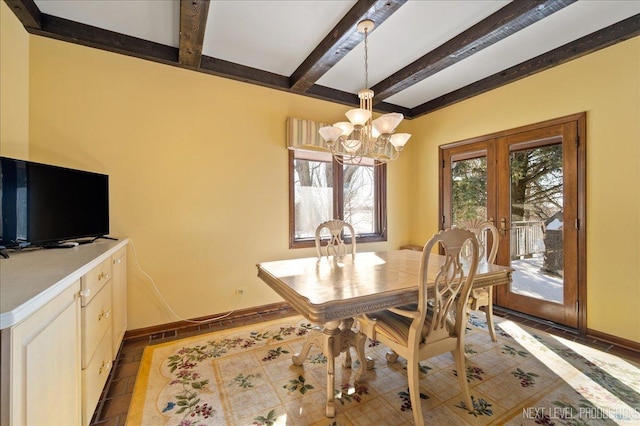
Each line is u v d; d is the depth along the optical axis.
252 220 3.02
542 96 2.78
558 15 2.14
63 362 1.09
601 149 2.40
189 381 1.81
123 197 2.44
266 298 3.09
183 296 2.68
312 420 1.48
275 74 3.08
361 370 1.81
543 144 2.78
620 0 1.99
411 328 1.43
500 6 2.06
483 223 2.52
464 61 2.83
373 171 4.06
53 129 2.20
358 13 2.02
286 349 2.23
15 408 0.79
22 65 2.04
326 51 2.42
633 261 2.24
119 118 2.42
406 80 2.98
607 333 2.36
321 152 3.51
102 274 1.62
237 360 2.07
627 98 2.25
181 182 2.67
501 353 2.15
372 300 1.39
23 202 1.62
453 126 3.65
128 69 2.46
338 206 3.67
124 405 1.59
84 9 2.07
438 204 3.86
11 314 0.74
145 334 2.51
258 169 3.06
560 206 2.67
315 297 1.34
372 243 3.95
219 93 2.85
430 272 1.86
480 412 1.52
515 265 3.02
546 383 1.78
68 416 1.13
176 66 2.64
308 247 3.36
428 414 1.51
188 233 2.71
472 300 2.23
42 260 1.39
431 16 2.16
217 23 2.23
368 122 2.14
